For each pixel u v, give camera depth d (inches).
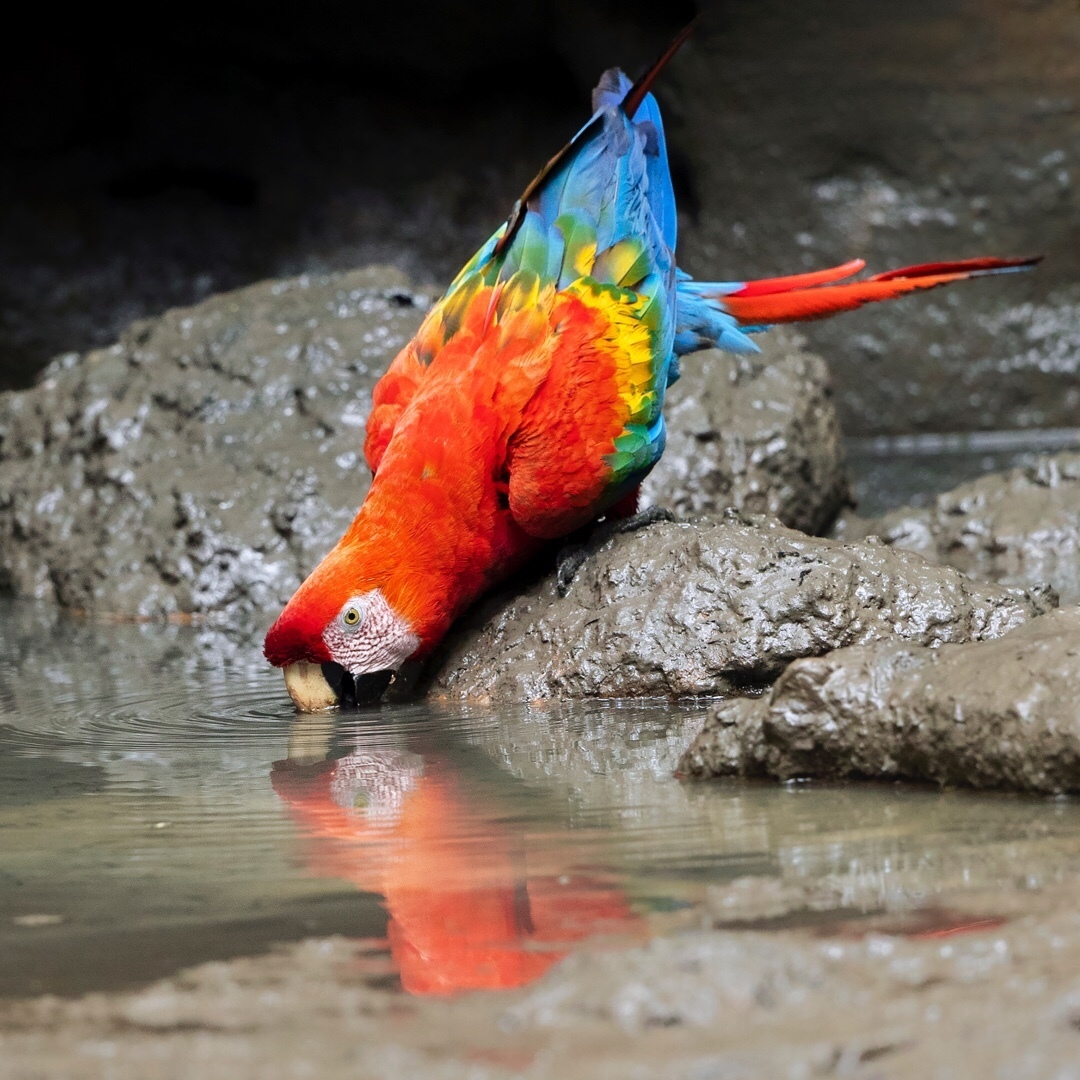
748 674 373.1
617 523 415.2
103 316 1051.3
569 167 402.0
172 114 1064.2
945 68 946.1
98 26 1045.2
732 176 989.2
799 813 264.2
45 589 601.9
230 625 536.4
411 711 382.9
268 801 295.6
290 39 1043.3
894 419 983.0
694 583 382.3
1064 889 211.2
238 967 199.9
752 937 191.3
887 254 970.7
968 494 597.3
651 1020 170.9
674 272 418.3
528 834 260.1
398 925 214.5
